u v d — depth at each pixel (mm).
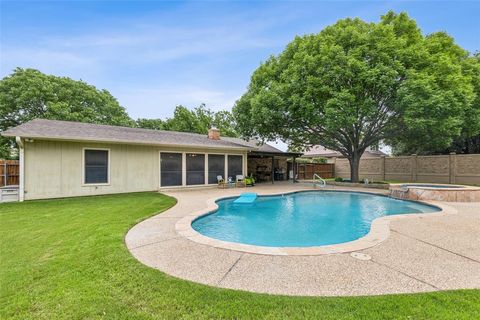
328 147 18688
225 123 38844
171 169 14547
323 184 18141
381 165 22047
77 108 25594
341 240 6500
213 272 3561
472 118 13773
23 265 3809
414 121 12430
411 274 3502
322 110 14336
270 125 16438
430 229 5883
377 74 12609
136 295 2932
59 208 8586
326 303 2746
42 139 10688
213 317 2523
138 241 4941
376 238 5137
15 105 22938
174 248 4555
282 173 23750
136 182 13328
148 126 35125
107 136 12383
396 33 14531
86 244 4723
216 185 16234
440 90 12039
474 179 16500
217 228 7711
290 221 8617
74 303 2771
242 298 2857
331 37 14320
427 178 18875
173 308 2678
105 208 8531
